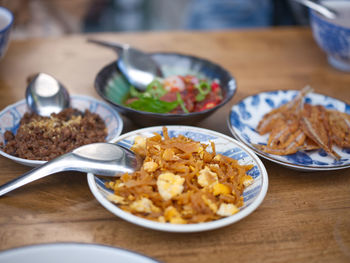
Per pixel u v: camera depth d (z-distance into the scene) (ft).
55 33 3.55
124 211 1.03
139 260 0.92
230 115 1.51
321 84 1.95
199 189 1.14
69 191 1.23
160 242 1.08
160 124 1.46
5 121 1.44
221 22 4.20
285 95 1.71
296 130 1.46
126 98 1.70
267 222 1.16
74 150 1.21
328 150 1.37
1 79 1.84
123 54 1.80
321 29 1.90
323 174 1.35
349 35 1.81
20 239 1.07
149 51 2.16
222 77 1.70
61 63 2.02
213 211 1.08
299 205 1.22
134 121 1.49
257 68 2.06
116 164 1.18
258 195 1.10
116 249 0.94
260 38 2.41
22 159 1.21
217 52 2.21
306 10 2.86
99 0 4.63
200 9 4.50
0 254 0.91
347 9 2.10
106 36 2.32
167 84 1.72
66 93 1.59
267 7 4.21
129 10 5.18
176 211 1.07
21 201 1.18
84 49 2.19
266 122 1.51
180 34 2.41
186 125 1.48
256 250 1.07
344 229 1.14
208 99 1.65
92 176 1.14
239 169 1.21
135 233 1.10
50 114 1.48
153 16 5.18
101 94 1.48
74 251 0.94
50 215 1.14
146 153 1.24
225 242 1.09
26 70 1.93
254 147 1.38
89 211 1.16
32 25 3.52
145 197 1.11
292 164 1.25
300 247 1.08
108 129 1.46
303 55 2.23
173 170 1.18
